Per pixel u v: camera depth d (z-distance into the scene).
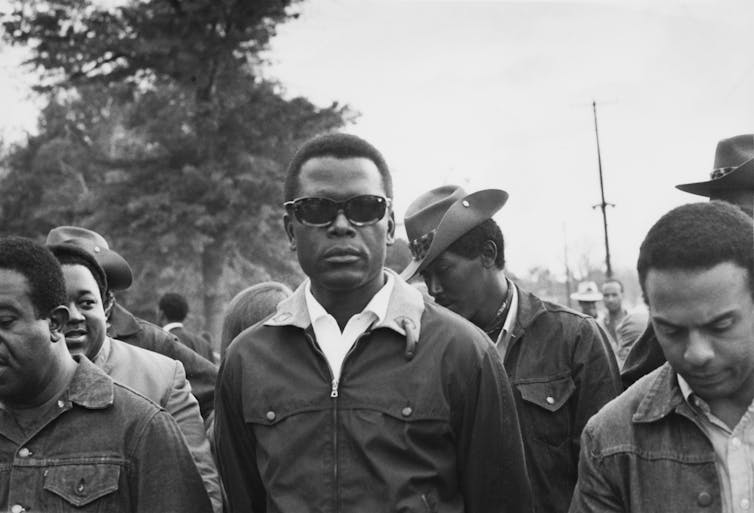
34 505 2.52
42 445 2.57
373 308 2.53
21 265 2.49
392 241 2.68
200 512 2.62
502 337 3.44
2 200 35.81
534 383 3.35
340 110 22.39
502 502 2.54
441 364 2.49
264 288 3.69
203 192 21.62
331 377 2.49
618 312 9.48
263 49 21.28
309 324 2.55
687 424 2.18
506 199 3.50
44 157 35.44
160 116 22.20
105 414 2.60
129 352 3.50
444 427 2.46
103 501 2.52
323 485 2.41
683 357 2.03
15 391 2.52
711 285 1.96
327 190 2.48
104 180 23.52
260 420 2.52
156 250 21.70
